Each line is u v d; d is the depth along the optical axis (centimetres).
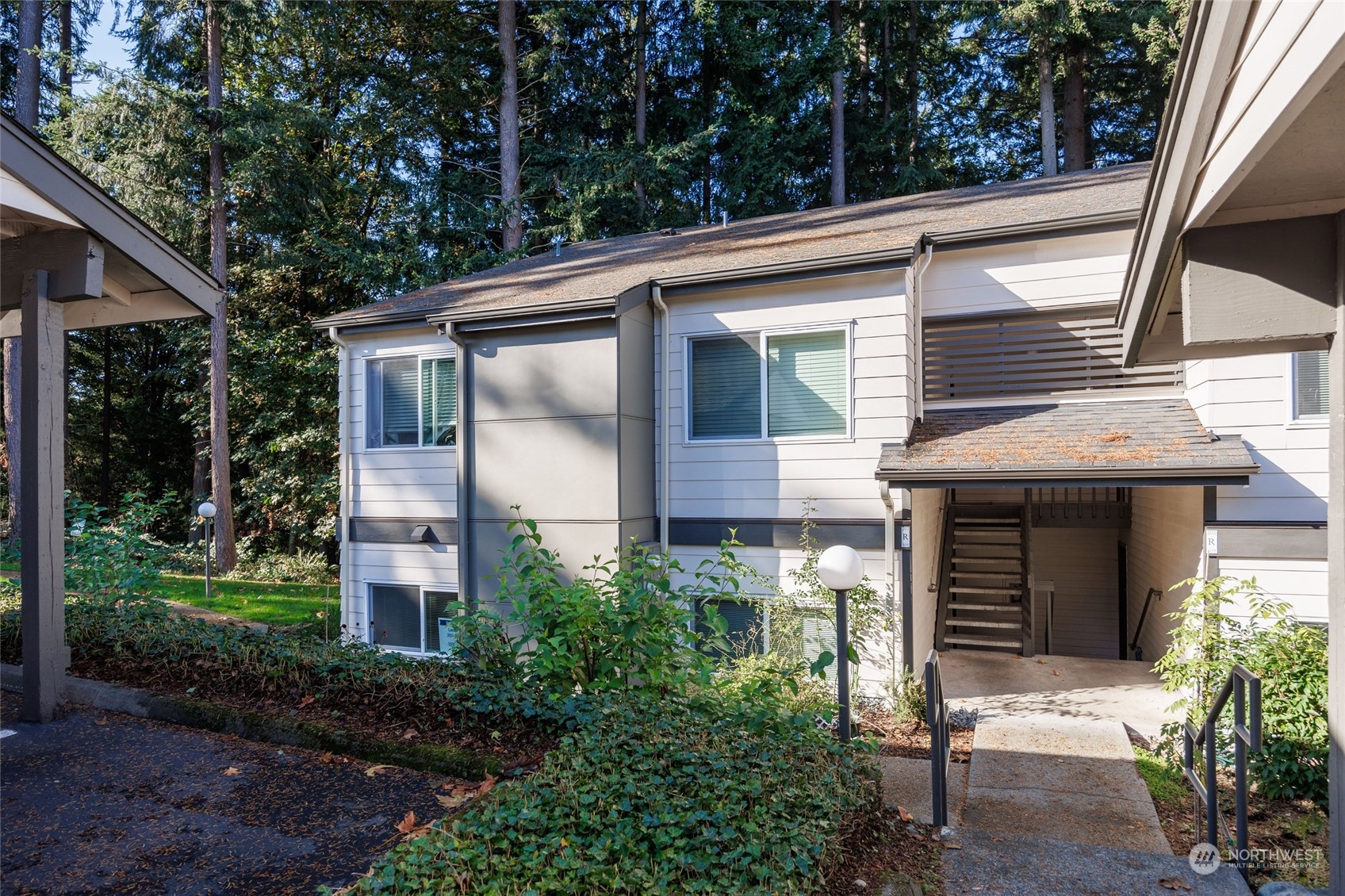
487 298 1081
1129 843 509
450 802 416
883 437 893
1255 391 755
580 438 952
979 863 453
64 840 376
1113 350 969
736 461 962
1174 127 338
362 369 1127
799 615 892
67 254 513
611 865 344
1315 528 721
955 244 989
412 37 2247
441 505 1068
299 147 2028
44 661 528
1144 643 1159
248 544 2070
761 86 2559
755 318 956
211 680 584
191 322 2059
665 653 575
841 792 457
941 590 1145
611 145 2478
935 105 2833
